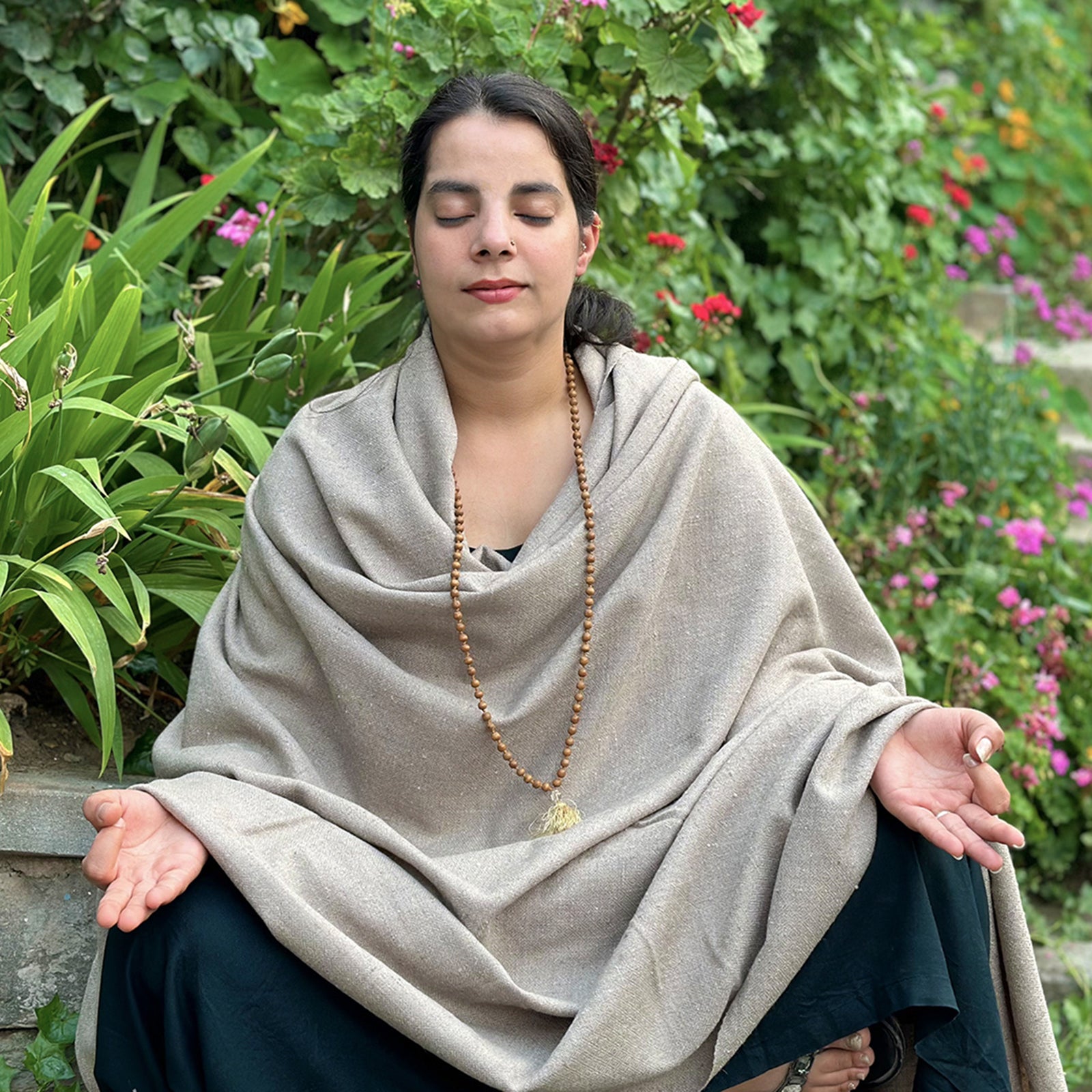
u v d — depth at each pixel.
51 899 2.11
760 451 2.06
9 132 3.06
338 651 1.89
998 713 3.13
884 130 3.79
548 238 1.88
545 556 1.88
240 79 3.37
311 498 1.98
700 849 1.79
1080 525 4.00
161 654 2.41
